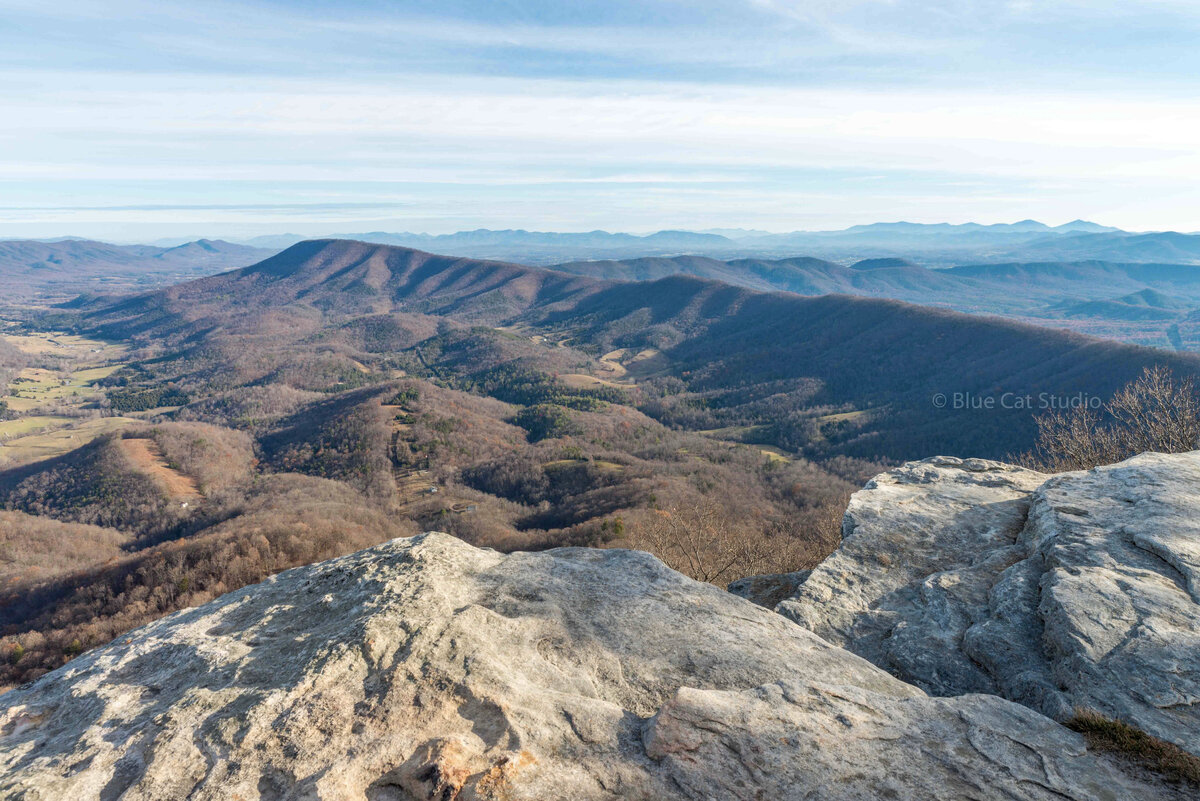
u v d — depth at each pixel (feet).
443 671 15.31
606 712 14.78
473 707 14.29
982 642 21.57
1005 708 16.01
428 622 17.33
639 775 12.75
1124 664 18.06
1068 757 14.19
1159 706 16.37
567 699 15.02
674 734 13.83
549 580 21.53
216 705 14.40
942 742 14.47
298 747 12.92
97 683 16.66
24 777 12.52
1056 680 18.76
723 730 14.07
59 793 12.10
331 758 12.64
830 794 12.50
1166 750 14.29
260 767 12.48
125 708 15.12
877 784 12.89
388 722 13.65
